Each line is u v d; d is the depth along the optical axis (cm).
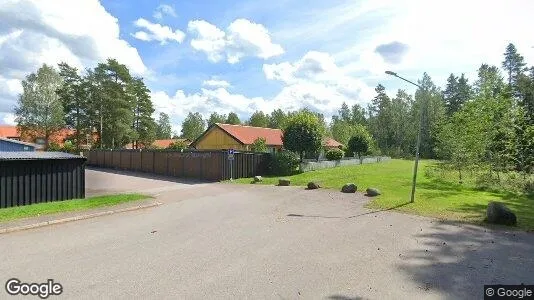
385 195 1933
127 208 1513
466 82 8581
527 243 993
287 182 2517
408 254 884
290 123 3794
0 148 3058
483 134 2758
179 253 881
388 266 792
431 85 9181
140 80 6981
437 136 4250
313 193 2073
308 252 895
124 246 941
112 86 6056
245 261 820
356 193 2039
